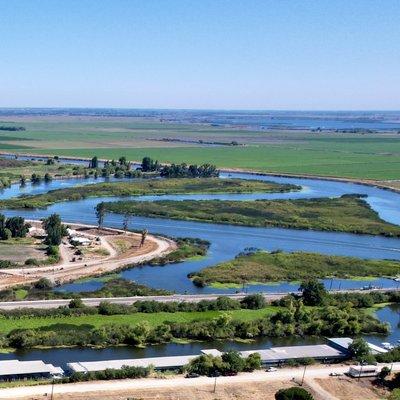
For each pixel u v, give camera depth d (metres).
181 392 121.50
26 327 151.88
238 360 133.75
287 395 117.69
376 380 135.38
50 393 116.50
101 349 144.12
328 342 158.62
